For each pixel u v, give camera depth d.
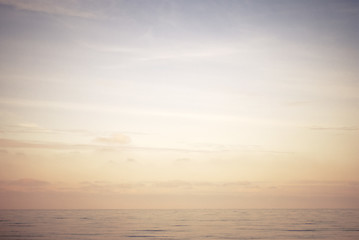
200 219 36.59
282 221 33.28
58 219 36.34
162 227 27.20
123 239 20.20
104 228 26.25
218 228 26.33
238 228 26.17
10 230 24.67
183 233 23.08
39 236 21.28
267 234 22.23
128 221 33.78
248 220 34.75
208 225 29.03
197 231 24.28
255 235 21.75
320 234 22.11
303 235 21.62
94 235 21.89
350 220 34.12
